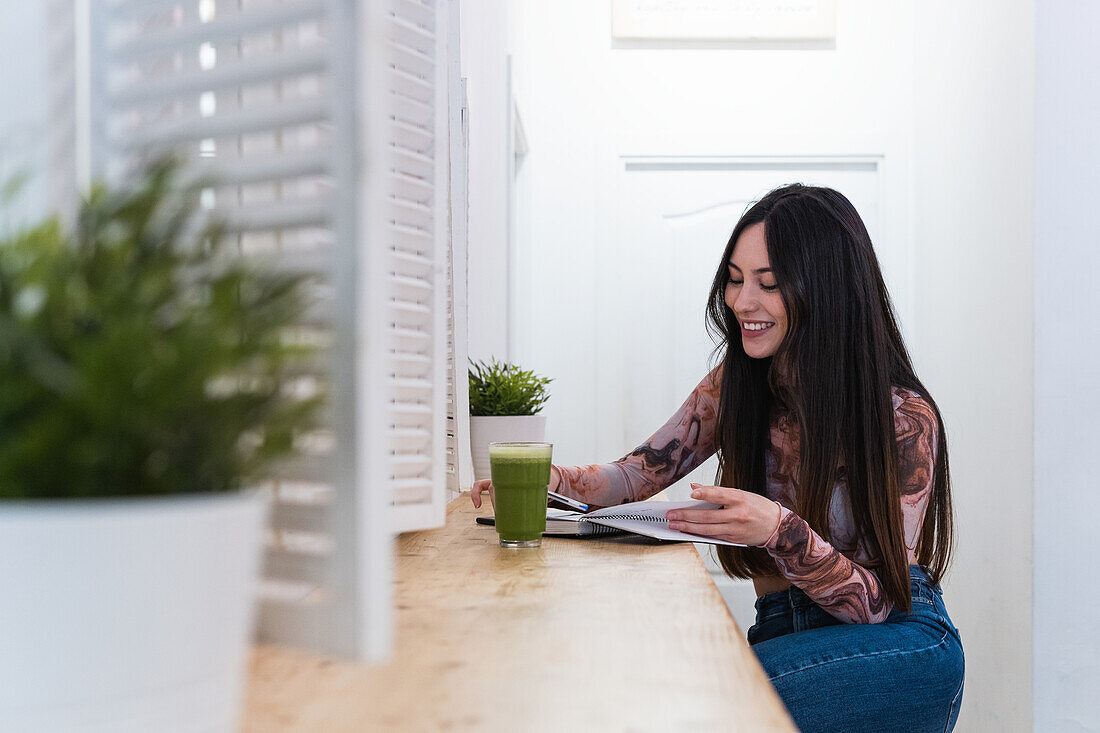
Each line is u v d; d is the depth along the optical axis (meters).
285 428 0.35
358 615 0.42
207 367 0.32
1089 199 2.17
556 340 3.06
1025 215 2.21
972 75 2.55
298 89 0.52
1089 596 2.16
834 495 1.33
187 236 0.37
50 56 0.57
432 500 0.96
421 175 0.94
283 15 0.46
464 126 1.88
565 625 0.67
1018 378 2.25
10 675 0.29
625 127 3.07
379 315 0.41
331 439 0.41
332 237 0.41
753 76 3.06
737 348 1.50
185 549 0.32
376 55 0.42
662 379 3.07
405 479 0.94
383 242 0.41
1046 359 2.17
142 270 0.33
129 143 0.50
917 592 1.31
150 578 0.31
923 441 1.31
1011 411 2.29
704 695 0.50
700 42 3.07
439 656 0.58
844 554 1.33
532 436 1.73
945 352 2.78
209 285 0.34
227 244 0.40
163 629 0.31
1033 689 2.16
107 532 0.30
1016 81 2.27
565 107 3.07
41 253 0.32
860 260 1.34
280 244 0.44
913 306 3.00
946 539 1.42
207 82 0.48
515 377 1.76
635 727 0.45
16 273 0.31
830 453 1.30
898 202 3.02
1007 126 2.32
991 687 2.41
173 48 0.50
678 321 3.08
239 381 0.34
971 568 2.56
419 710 0.47
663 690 0.51
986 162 2.45
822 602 1.21
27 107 0.55
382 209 0.41
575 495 1.48
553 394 3.06
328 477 0.41
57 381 0.29
